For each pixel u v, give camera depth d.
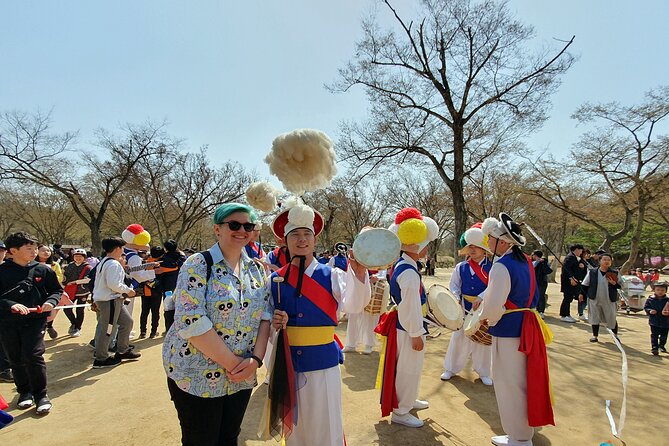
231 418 2.19
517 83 13.13
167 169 24.84
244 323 2.13
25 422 3.62
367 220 34.12
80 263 7.29
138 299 12.29
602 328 8.25
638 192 14.66
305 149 2.40
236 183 27.16
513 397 3.16
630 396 4.40
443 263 44.31
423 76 13.91
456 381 4.88
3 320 3.79
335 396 2.44
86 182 25.33
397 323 3.60
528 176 19.41
